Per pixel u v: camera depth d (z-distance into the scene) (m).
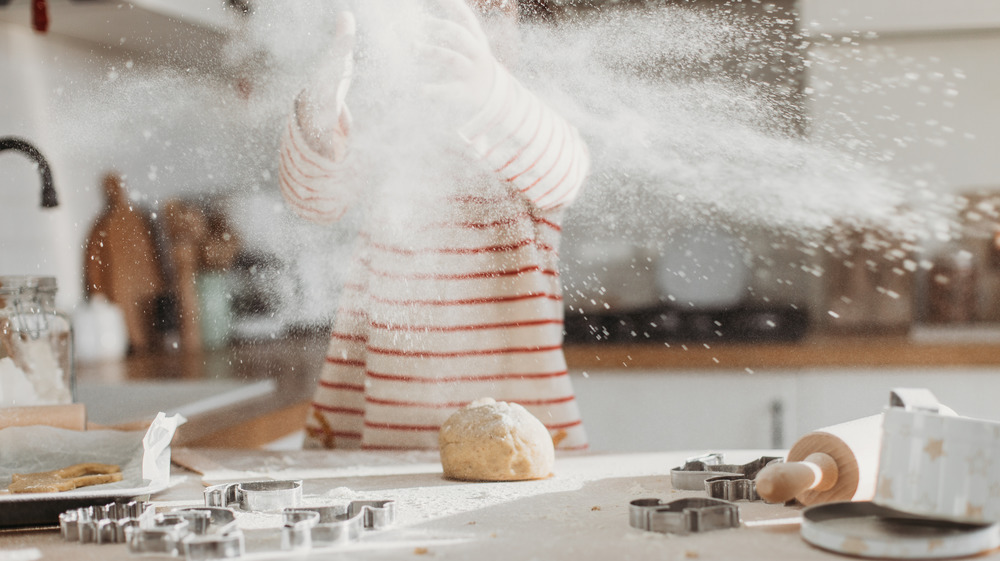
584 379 2.24
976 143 2.33
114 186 2.07
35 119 1.94
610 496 0.83
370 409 1.30
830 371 2.16
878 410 2.15
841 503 0.67
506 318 1.29
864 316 2.42
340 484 0.93
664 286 2.42
